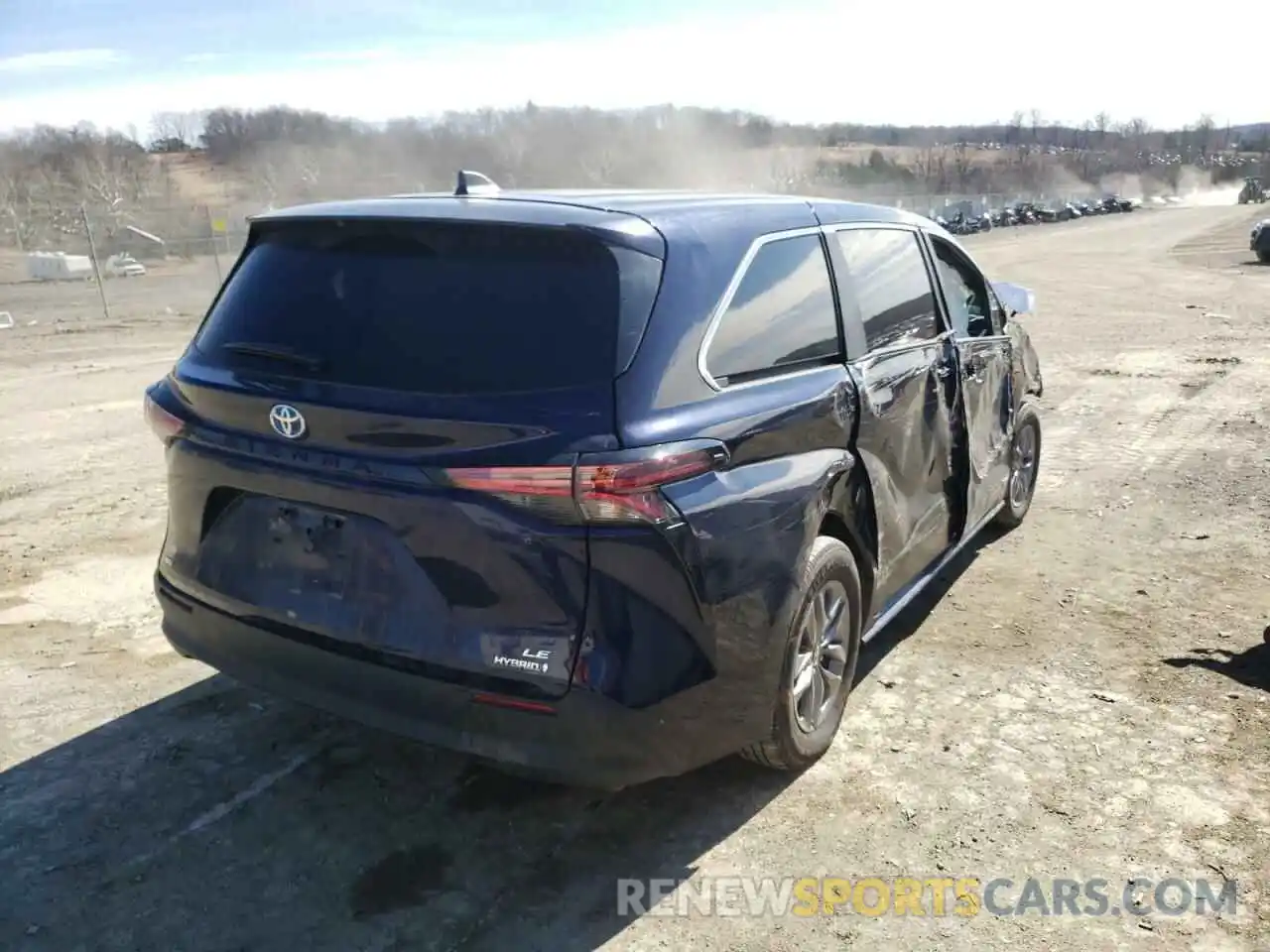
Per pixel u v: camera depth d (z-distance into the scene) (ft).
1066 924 9.28
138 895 9.58
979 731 12.51
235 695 13.39
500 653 8.86
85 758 11.87
